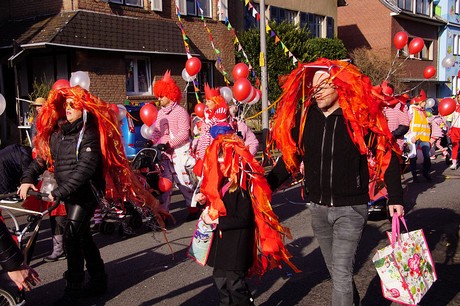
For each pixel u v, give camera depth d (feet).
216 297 14.71
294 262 17.79
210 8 63.10
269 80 62.13
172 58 57.16
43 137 14.46
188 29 59.62
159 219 17.12
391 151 10.84
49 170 14.89
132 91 53.36
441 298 14.29
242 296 11.16
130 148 38.27
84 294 14.62
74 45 45.57
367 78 10.98
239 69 26.76
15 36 48.32
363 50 89.30
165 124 23.44
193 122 29.96
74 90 13.69
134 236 21.53
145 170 21.24
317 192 10.94
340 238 10.73
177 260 18.20
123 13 52.39
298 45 66.28
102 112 13.97
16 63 46.96
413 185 33.86
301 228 22.50
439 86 119.03
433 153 46.93
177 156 23.44
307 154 11.06
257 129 56.65
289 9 78.84
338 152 10.59
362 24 106.42
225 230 11.00
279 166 11.78
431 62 115.34
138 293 15.06
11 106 52.90
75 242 13.66
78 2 48.37
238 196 10.98
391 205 10.90
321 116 10.95
